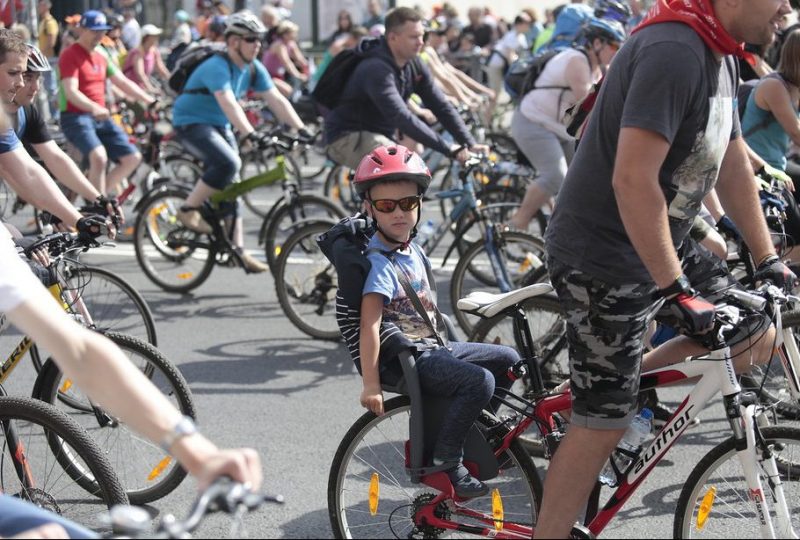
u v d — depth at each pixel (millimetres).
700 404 3553
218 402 5879
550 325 4758
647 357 3910
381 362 3902
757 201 3686
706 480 3594
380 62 7039
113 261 9344
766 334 4102
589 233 3283
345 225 4012
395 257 4023
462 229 6988
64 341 2260
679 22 3051
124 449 4656
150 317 5695
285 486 4754
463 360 3949
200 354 6773
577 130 3904
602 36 7395
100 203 5359
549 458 3900
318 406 5809
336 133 7359
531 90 7625
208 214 8070
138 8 23688
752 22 3018
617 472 3734
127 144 9047
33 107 5598
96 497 3918
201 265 8273
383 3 23078
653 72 3012
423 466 3828
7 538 2281
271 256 7984
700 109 3098
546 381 4562
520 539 3830
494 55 18906
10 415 3846
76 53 8727
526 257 6914
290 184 7906
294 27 16594
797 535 3453
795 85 5918
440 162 10898
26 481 3943
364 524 4078
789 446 3414
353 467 4059
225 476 2123
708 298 4203
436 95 7227
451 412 3773
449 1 24531
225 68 7965
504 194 8328
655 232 3055
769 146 6102
